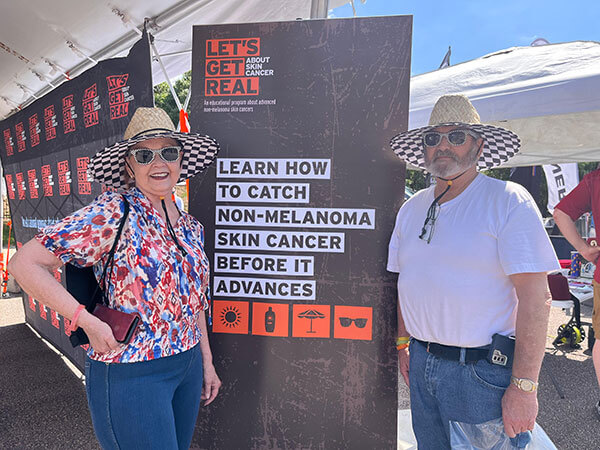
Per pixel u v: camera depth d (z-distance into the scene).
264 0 3.20
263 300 2.03
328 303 2.00
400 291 1.66
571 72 2.89
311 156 1.98
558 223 2.78
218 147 1.83
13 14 3.18
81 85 3.00
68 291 1.33
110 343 1.25
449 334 1.47
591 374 3.73
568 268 5.12
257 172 2.02
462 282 1.44
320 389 2.02
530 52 3.60
